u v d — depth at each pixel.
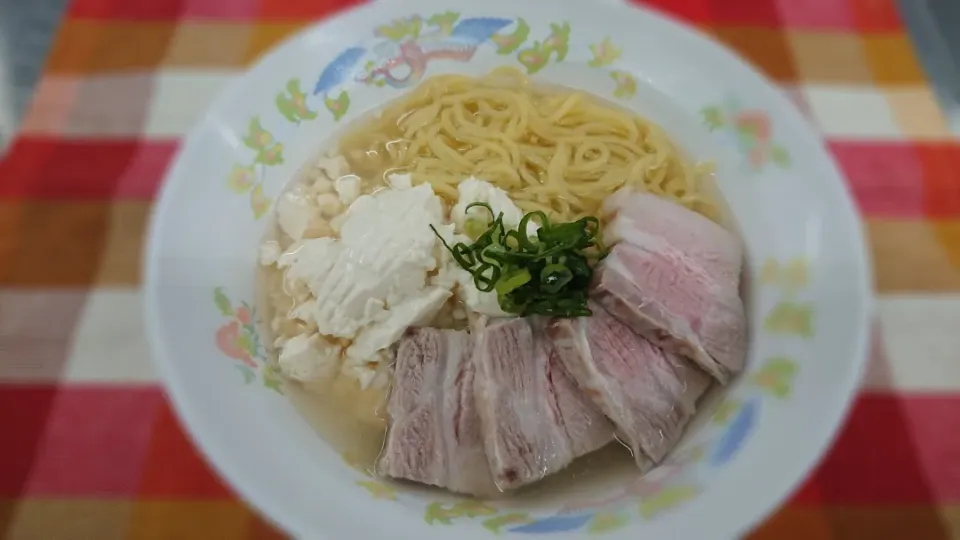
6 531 0.19
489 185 0.25
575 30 0.27
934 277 0.23
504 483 0.20
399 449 0.20
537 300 0.22
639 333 0.22
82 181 0.25
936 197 0.25
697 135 0.26
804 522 0.19
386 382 0.23
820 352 0.20
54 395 0.21
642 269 0.23
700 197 0.26
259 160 0.24
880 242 0.24
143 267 0.21
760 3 0.30
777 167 0.24
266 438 0.19
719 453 0.19
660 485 0.19
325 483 0.18
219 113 0.24
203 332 0.20
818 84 0.28
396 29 0.27
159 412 0.20
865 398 0.21
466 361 0.22
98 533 0.19
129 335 0.22
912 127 0.26
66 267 0.23
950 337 0.22
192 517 0.19
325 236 0.25
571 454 0.21
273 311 0.23
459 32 0.28
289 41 0.26
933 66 0.28
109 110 0.27
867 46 0.29
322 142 0.27
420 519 0.18
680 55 0.26
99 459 0.20
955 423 0.21
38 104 0.27
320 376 0.22
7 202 0.24
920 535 0.19
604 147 0.28
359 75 0.27
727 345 0.22
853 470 0.20
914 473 0.20
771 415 0.19
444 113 0.29
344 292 0.22
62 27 0.29
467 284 0.23
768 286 0.22
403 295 0.23
